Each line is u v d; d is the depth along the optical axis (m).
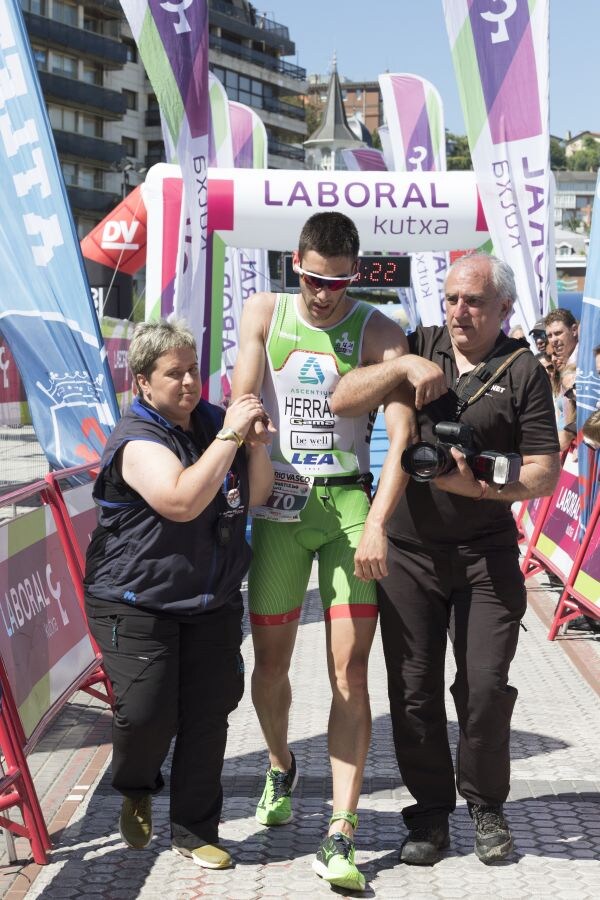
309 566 3.63
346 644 3.44
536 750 4.63
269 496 3.53
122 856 3.56
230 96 75.94
